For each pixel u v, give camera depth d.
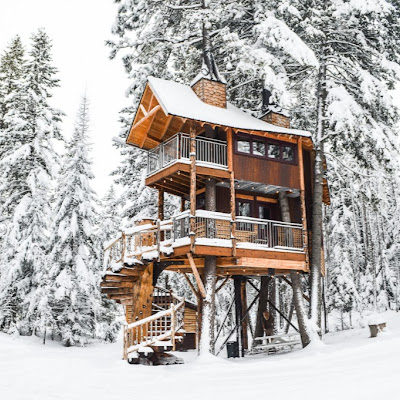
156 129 21.75
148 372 15.21
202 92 21.50
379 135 21.33
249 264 18.50
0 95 34.69
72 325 29.08
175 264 19.73
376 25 22.16
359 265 40.50
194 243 17.22
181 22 25.98
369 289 37.44
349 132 21.28
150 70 24.34
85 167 32.16
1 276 28.09
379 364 11.65
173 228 18.75
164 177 19.48
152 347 17.52
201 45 26.56
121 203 30.03
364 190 24.23
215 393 10.97
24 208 28.98
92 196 32.41
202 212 17.80
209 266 18.52
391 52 23.72
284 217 21.08
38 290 27.78
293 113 26.55
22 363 17.23
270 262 19.03
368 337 19.92
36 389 12.48
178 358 19.36
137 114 21.73
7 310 28.89
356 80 24.33
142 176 28.86
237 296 21.14
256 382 11.98
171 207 30.20
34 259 27.94
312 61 20.59
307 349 19.12
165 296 22.34
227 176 18.78
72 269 29.75
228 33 23.06
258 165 19.83
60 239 29.95
